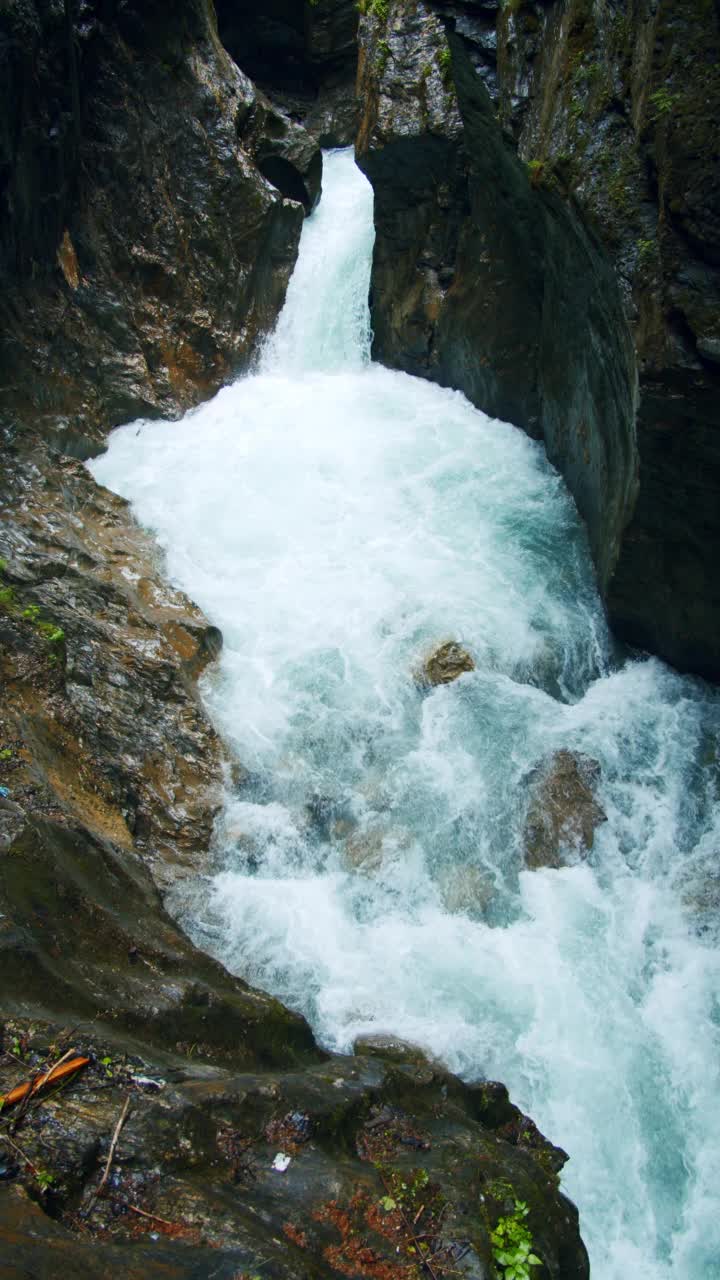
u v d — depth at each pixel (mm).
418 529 10039
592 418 9203
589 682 8930
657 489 7539
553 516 10195
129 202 11719
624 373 7633
